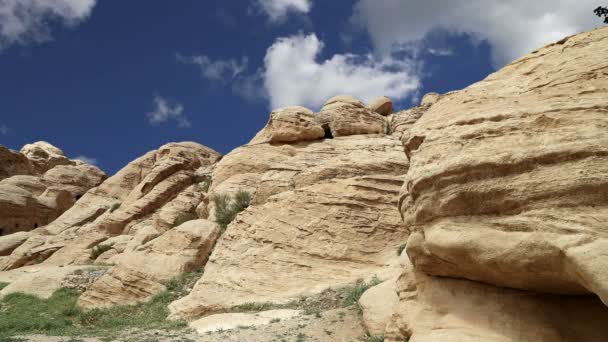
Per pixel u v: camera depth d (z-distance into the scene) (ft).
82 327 58.75
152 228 95.14
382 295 43.42
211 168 135.95
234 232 70.28
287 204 69.05
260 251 65.00
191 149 151.12
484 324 25.30
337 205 66.95
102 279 70.59
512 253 22.47
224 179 93.50
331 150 84.64
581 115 22.81
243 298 59.06
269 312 52.21
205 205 95.61
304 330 43.88
